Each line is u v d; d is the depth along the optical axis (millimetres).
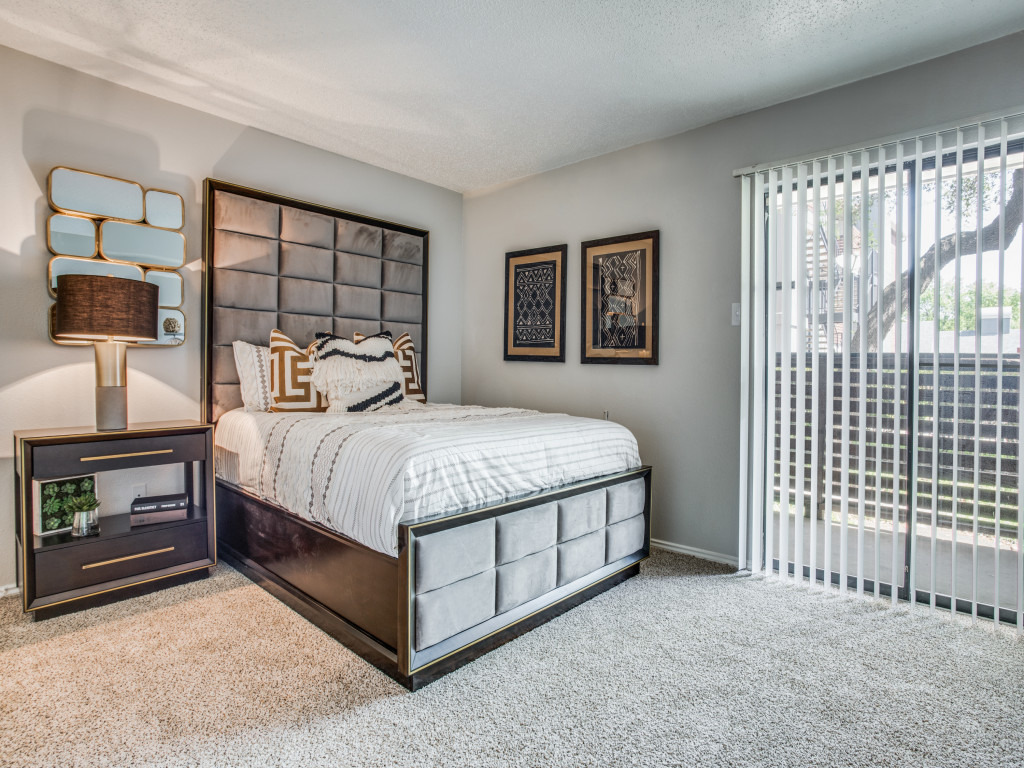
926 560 2391
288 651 1967
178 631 2105
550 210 3836
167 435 2482
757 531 2789
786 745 1493
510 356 4059
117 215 2684
